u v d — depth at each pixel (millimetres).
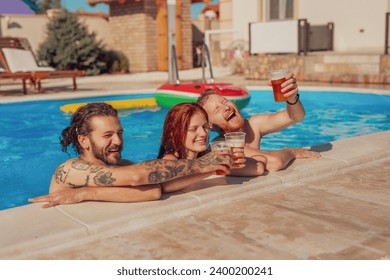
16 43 13055
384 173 3902
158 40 20453
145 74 19031
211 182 3504
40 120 8805
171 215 2994
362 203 3170
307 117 8664
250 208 3113
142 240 2645
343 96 10562
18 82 15938
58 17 19141
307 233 2686
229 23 18188
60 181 3127
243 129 4188
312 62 13109
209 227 2803
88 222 2736
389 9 14141
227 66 19859
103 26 21500
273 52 14062
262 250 2480
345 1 15086
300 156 4164
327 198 3289
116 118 3221
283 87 3605
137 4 20078
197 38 24188
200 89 8289
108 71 20312
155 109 9617
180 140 3309
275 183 3557
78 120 3162
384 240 2576
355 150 4449
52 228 2660
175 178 3148
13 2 21641
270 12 16703
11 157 6324
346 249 2479
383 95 9906
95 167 3023
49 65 19172
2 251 2428
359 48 14984
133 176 2912
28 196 4777
